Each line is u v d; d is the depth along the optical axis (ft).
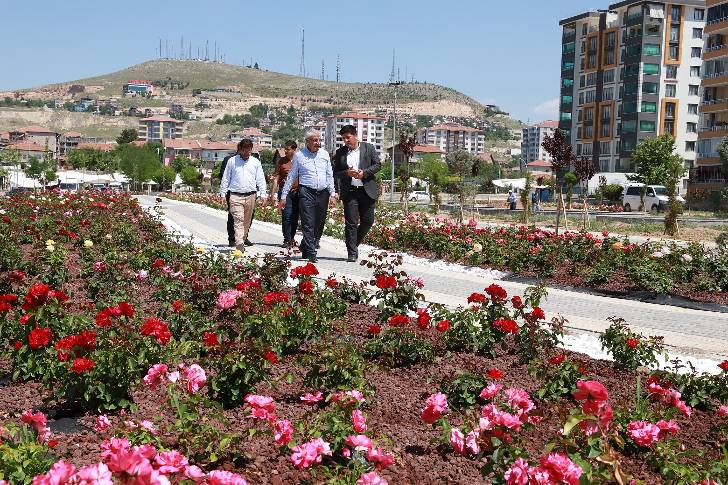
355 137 43.27
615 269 45.83
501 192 320.50
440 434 15.40
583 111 333.42
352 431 13.17
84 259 34.88
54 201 77.15
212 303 25.26
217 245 50.03
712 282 41.37
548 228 106.73
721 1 218.59
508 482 10.73
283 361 20.29
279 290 29.01
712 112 225.15
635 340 21.83
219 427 14.71
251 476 12.55
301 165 42.14
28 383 17.76
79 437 14.17
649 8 296.30
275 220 79.25
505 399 17.22
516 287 40.01
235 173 46.75
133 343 16.97
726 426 16.76
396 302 24.75
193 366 14.55
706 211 186.29
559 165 85.10
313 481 12.07
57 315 18.56
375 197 43.86
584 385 9.99
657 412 16.38
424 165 319.27
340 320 25.61
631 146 303.07
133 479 8.36
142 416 15.47
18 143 595.88
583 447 11.71
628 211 187.62
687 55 300.81
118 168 398.62
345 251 51.06
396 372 20.29
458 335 22.58
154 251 37.24
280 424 12.90
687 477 13.19
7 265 33.42
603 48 319.88
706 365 23.84
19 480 10.87
